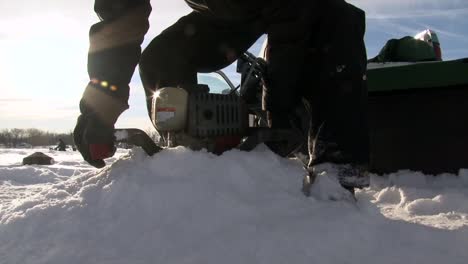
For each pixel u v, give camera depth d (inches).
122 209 29.7
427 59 66.5
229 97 37.6
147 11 34.5
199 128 35.3
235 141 37.9
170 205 29.4
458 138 52.4
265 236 26.4
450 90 52.8
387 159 57.1
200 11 39.5
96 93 33.2
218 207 29.4
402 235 27.9
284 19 35.7
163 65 42.0
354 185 33.6
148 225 28.3
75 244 26.9
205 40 41.7
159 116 35.6
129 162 34.4
